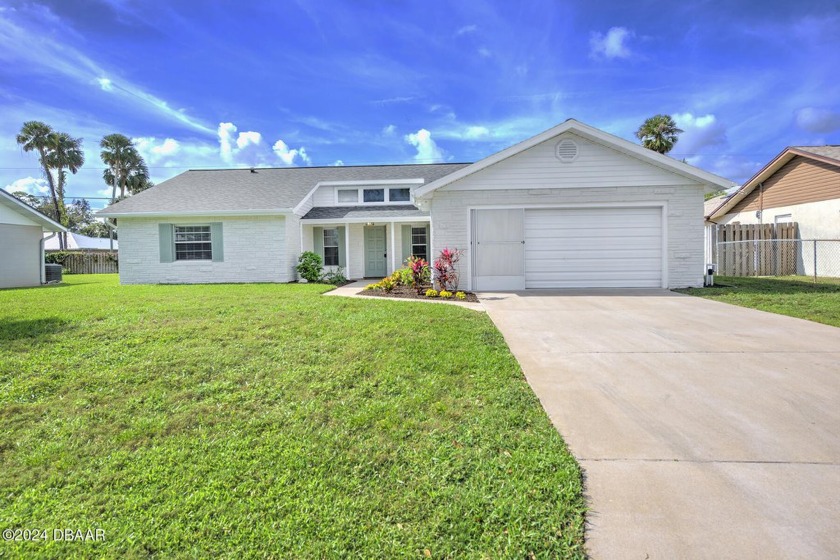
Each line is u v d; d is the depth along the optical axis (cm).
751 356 446
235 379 391
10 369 414
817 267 1331
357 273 1584
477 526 194
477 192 1055
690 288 1016
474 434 280
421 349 476
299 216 1473
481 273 1059
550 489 219
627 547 179
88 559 178
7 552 182
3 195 1342
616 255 1052
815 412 307
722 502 207
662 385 367
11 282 1398
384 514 204
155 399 348
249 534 192
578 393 351
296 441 276
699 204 1023
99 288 1211
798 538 181
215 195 1502
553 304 822
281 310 732
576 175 1039
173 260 1398
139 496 221
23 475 241
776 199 1514
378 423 299
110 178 3525
